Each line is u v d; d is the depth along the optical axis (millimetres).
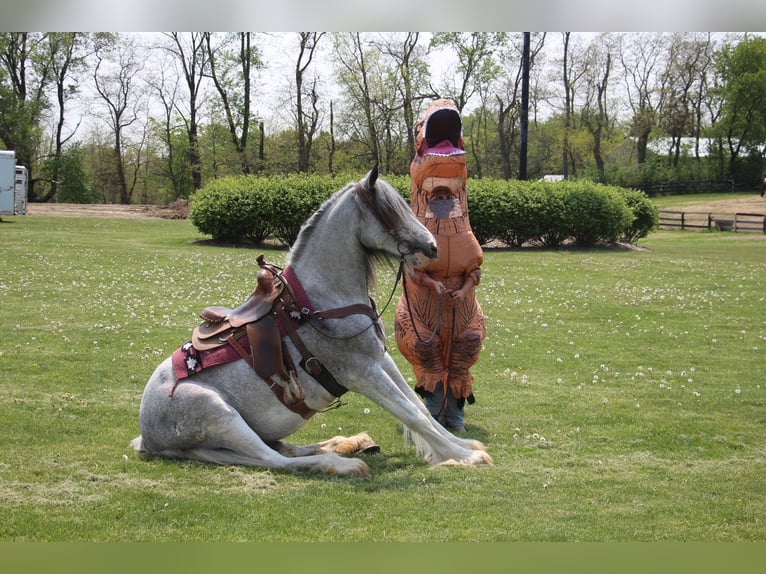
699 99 73812
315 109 53219
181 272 18234
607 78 67688
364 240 5836
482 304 15188
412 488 5438
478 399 8445
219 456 5836
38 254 19797
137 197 72875
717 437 7004
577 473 5914
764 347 11609
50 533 4578
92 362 9562
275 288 5891
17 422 6949
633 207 29297
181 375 5863
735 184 72125
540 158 70312
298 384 5770
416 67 51719
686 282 18703
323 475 5688
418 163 7066
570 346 11570
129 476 5574
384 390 5824
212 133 57906
